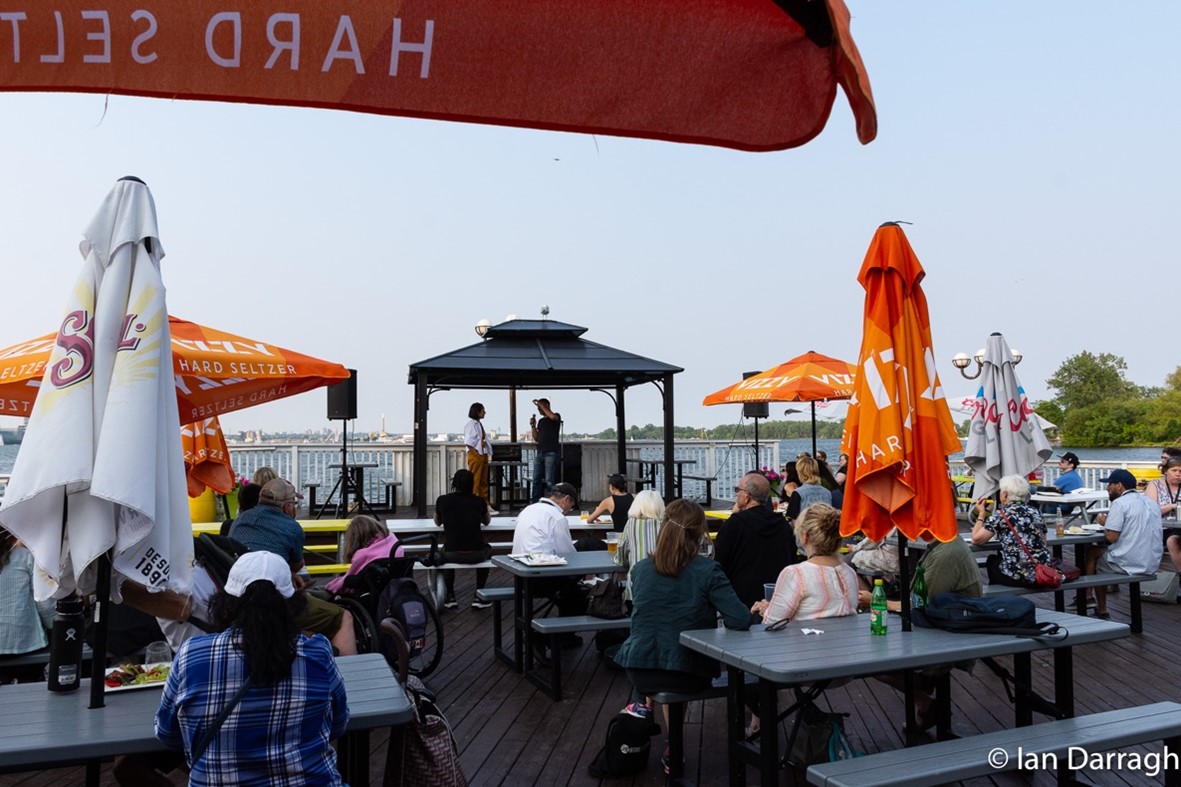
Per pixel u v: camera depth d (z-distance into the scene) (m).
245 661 2.95
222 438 10.31
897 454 4.59
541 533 8.00
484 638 8.86
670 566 5.02
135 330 3.40
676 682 4.94
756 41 2.01
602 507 9.78
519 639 7.59
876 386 4.70
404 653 5.23
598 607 7.10
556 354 14.18
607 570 7.20
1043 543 7.62
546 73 2.05
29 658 5.38
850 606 5.33
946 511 4.68
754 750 4.61
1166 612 9.91
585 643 8.60
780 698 6.78
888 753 4.15
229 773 2.88
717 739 5.84
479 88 2.05
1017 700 5.40
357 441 18.48
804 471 10.09
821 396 13.30
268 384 8.17
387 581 6.64
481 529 9.73
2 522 3.28
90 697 3.57
